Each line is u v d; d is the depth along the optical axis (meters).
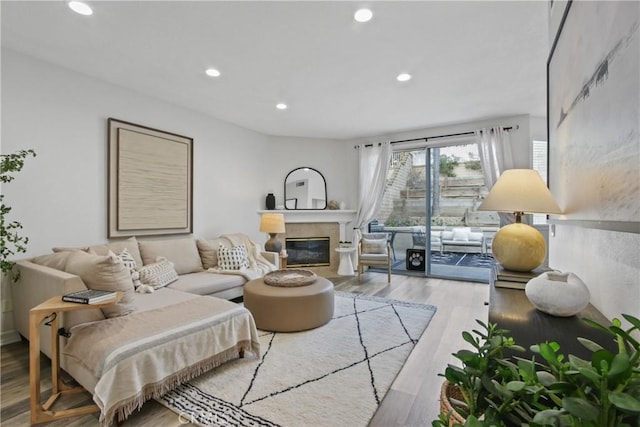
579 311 1.03
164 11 2.15
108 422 1.51
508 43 2.54
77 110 3.06
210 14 2.18
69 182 2.99
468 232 5.02
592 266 1.17
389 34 2.42
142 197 3.60
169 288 2.95
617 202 0.84
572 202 1.33
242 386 1.95
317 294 2.92
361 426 1.60
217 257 3.92
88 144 3.14
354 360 2.29
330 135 5.57
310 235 5.58
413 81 3.28
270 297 2.83
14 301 2.56
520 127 4.38
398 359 2.30
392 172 5.59
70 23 2.28
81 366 1.72
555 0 1.79
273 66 2.96
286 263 5.14
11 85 2.64
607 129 0.91
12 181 2.64
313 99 3.80
